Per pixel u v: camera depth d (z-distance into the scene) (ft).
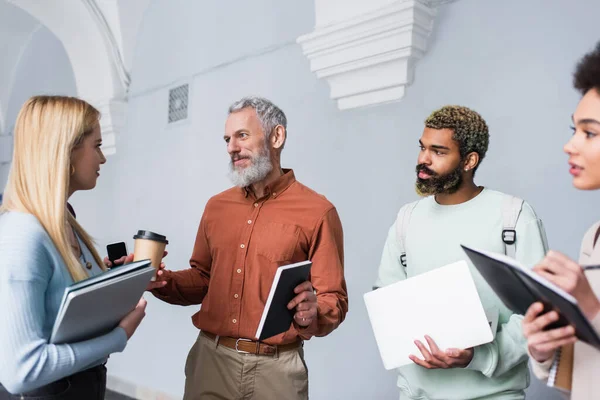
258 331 5.60
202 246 7.88
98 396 5.58
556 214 8.41
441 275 5.56
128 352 16.93
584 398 4.01
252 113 7.26
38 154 5.17
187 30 15.62
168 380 15.39
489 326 5.44
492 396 5.96
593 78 3.98
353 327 10.99
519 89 8.89
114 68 17.46
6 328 4.55
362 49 10.46
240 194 7.69
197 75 15.17
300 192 7.51
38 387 4.86
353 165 11.18
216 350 7.20
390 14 9.84
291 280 5.59
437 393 6.12
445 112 6.24
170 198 15.79
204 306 7.43
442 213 6.40
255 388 6.98
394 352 5.80
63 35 17.70
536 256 5.77
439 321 5.55
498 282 4.07
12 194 5.14
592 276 4.17
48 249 4.98
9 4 20.42
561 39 8.46
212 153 14.52
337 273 7.15
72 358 4.80
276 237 7.17
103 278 4.68
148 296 16.44
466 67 9.55
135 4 16.98
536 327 3.83
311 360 11.70
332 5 10.84
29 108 5.30
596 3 8.10
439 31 9.95
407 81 10.20
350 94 11.03
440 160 6.17
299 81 12.35
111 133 17.93
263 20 13.30
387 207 10.57
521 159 8.80
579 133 4.05
